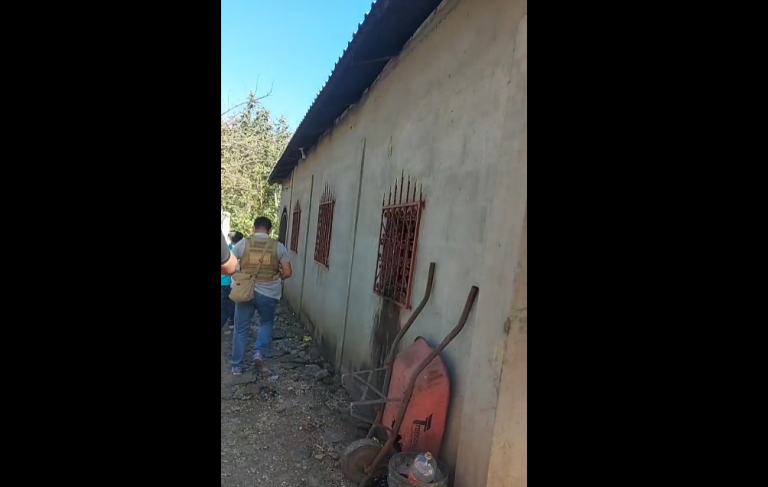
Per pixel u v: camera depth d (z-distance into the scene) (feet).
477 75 8.32
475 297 7.60
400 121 12.36
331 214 19.89
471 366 7.02
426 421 7.96
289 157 31.14
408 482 6.82
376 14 10.66
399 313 10.96
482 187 7.78
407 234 10.90
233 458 9.99
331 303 18.19
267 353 18.53
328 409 12.86
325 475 9.45
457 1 9.36
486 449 6.40
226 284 18.08
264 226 15.49
